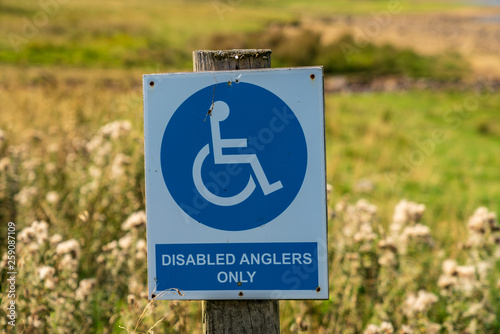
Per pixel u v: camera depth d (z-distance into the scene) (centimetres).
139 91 640
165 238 190
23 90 915
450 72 2550
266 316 194
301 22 4194
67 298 299
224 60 196
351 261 360
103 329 322
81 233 402
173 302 286
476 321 331
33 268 289
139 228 343
